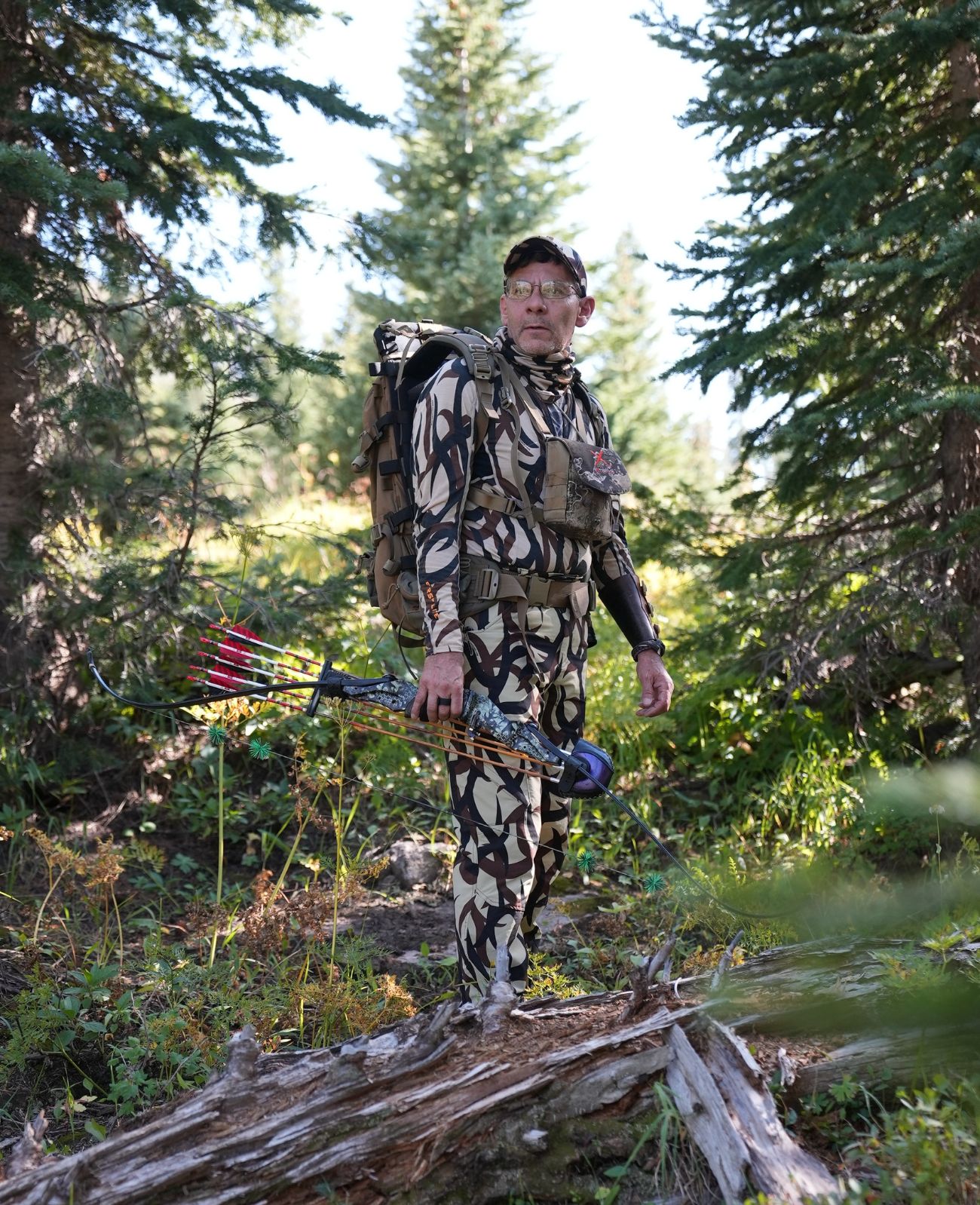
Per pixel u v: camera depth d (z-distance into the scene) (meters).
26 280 4.32
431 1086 2.06
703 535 5.22
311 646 5.38
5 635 4.56
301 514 9.20
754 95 4.68
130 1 4.71
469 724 2.74
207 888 4.09
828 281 4.61
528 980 3.07
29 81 4.62
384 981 3.05
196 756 4.84
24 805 4.31
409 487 2.89
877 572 4.77
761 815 4.79
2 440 4.64
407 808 4.74
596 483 2.79
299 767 4.10
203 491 4.92
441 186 15.07
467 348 2.79
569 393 3.00
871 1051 2.12
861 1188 1.79
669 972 3.26
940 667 4.90
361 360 14.75
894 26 4.54
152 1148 1.95
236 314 4.81
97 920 3.68
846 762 4.77
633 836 4.69
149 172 4.75
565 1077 2.09
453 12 15.85
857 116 4.67
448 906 4.03
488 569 2.76
